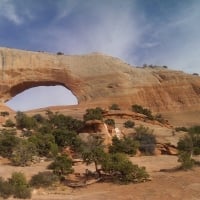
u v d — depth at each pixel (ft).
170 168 132.36
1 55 372.58
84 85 362.33
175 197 91.91
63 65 374.63
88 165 135.74
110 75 364.79
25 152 137.59
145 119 241.55
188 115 340.59
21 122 206.39
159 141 185.47
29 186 103.71
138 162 146.72
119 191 100.63
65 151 162.61
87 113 228.22
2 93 357.41
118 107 314.14
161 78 373.20
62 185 112.78
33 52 384.47
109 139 177.27
